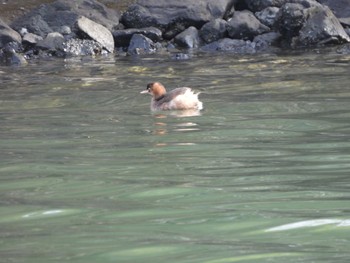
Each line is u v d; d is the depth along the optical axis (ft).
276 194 69.56
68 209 67.00
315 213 63.72
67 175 78.23
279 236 58.85
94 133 98.12
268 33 188.34
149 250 56.59
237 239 58.39
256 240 58.08
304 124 99.50
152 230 60.95
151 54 180.14
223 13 196.24
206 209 65.87
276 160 81.82
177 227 61.52
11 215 65.92
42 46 182.09
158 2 197.47
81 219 64.23
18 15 199.41
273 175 75.92
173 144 90.58
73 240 59.11
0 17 197.88
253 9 200.03
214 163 81.30
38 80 145.59
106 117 109.09
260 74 143.84
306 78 136.56
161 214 64.90
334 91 122.52
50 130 100.89
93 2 201.16
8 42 183.73
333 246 56.29
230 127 99.19
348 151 84.58
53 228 62.13
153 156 84.99
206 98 121.29
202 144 90.27
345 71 143.02
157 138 94.02
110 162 82.94
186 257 55.06
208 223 62.28
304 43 183.32
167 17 194.08
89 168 80.69
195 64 160.86
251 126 99.35
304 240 57.72
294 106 111.55
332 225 60.75
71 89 134.21
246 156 83.92
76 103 120.88
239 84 133.39
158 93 115.03
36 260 55.06
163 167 80.18
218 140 92.02
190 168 79.51
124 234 60.18
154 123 103.65
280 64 155.84
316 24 184.14
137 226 62.03
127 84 138.31
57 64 167.73
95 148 89.66
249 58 166.71
